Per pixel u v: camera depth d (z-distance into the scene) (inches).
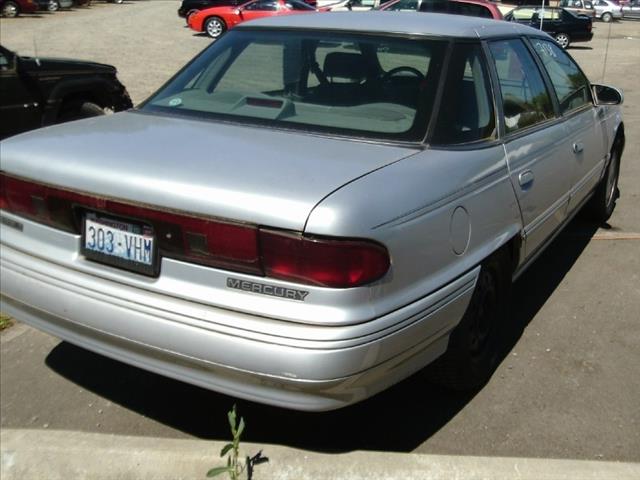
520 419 127.3
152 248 104.1
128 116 137.8
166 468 108.1
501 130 136.9
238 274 97.4
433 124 121.2
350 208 94.2
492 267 131.8
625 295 181.8
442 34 135.5
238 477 104.4
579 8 1213.1
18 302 120.1
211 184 99.0
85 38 889.5
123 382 140.3
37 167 114.2
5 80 258.2
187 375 103.4
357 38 139.3
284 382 95.7
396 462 107.9
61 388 137.6
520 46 160.4
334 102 130.6
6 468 109.3
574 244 220.1
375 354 97.0
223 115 132.3
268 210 94.3
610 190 237.1
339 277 93.2
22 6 1176.8
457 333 121.4
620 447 119.3
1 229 122.8
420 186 105.8
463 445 120.2
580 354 150.7
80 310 110.1
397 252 99.0
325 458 108.7
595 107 205.2
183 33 1008.9
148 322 103.0
